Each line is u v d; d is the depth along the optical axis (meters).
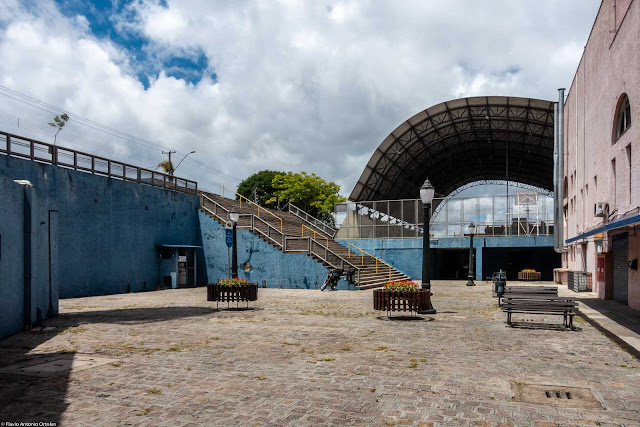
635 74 12.66
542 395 5.46
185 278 27.36
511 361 7.23
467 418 4.67
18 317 10.36
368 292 22.22
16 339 9.33
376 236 35.62
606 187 16.88
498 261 40.72
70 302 17.94
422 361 7.22
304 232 32.34
